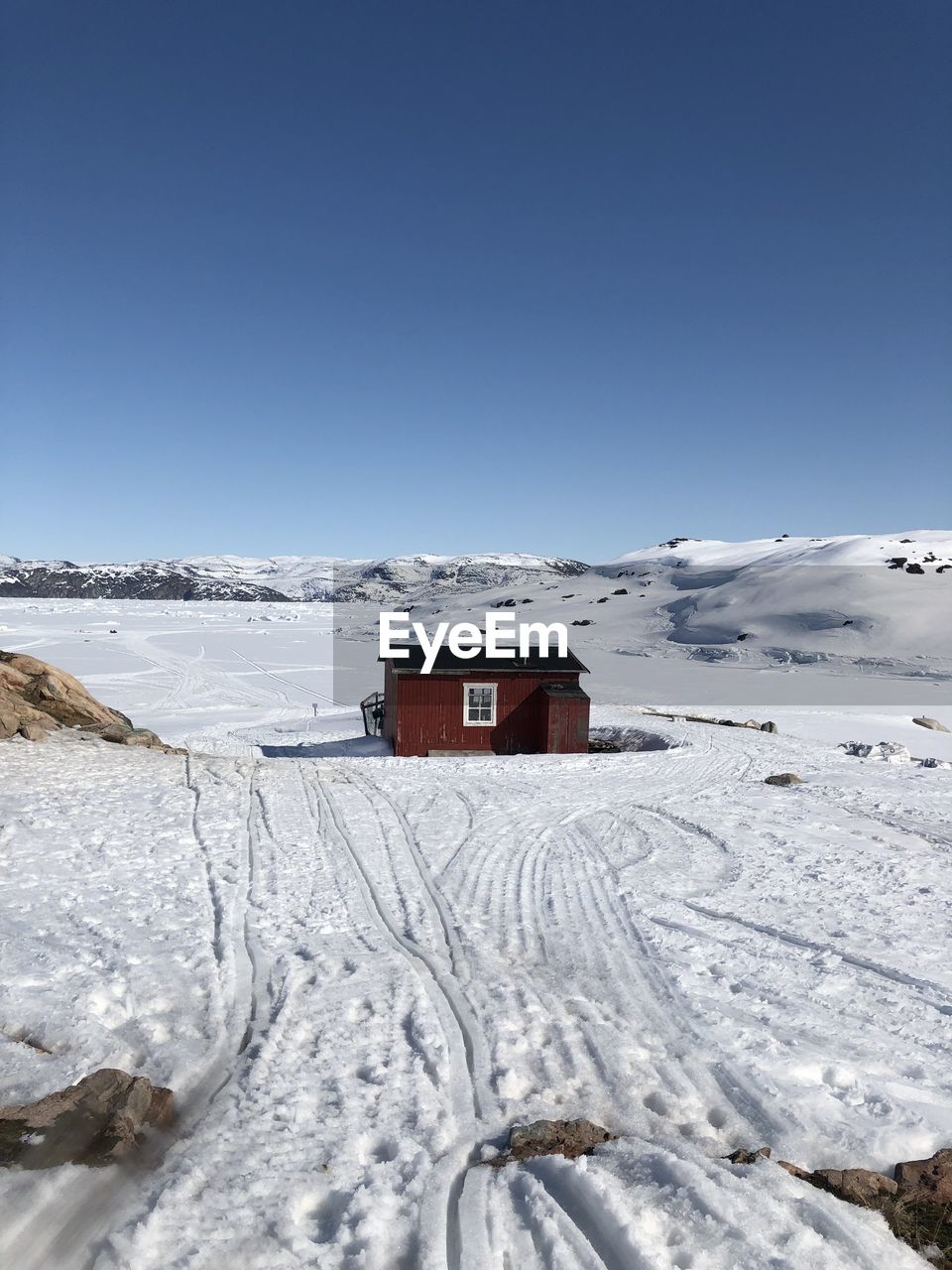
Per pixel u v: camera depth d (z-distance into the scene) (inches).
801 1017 236.4
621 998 245.8
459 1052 205.8
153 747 706.2
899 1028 231.9
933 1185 158.2
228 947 266.8
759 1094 190.4
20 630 3663.9
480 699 1007.0
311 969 254.7
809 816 529.7
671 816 524.1
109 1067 189.0
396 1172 155.0
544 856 416.5
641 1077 198.1
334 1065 196.4
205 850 390.9
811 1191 149.3
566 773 714.2
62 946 261.6
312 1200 147.0
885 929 315.3
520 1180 152.6
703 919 322.7
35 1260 127.6
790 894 357.4
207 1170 152.3
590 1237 137.4
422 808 529.3
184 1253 130.0
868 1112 186.9
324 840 426.0
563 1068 200.7
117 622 4549.7
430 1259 129.4
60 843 384.2
